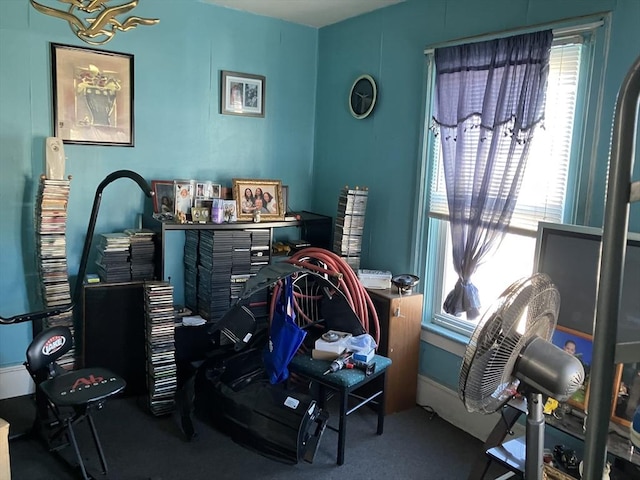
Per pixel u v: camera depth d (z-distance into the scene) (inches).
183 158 141.7
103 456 98.0
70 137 125.3
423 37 126.6
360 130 146.8
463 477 102.3
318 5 137.9
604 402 33.1
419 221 129.9
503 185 105.3
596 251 83.2
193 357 128.9
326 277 119.0
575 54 98.2
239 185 140.7
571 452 83.6
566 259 86.9
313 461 105.6
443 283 129.5
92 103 127.1
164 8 133.7
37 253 121.3
